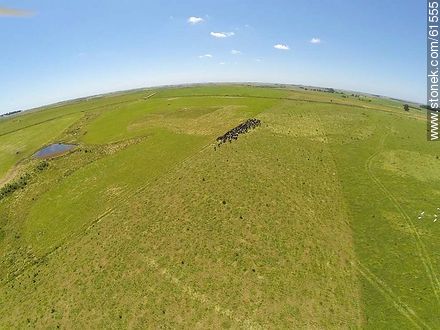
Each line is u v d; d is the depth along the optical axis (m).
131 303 42.38
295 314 37.94
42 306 45.03
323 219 50.97
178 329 38.34
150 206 58.66
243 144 72.56
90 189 69.75
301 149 69.69
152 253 48.78
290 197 55.47
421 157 67.44
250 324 37.56
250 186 58.56
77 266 50.03
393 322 36.00
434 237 46.31
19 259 55.50
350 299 38.97
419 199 54.12
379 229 48.44
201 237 49.72
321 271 42.72
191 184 61.66
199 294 41.72
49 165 86.50
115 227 55.78
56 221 62.44
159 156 76.69
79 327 41.09
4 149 109.19
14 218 66.50
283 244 46.94
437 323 35.44
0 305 47.06
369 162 65.31
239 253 46.25
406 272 41.53
